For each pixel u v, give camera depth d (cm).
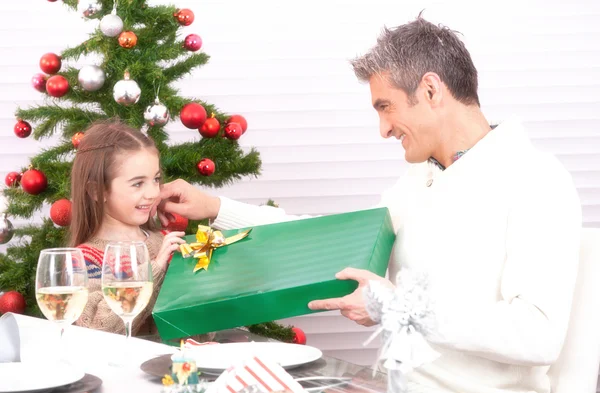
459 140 153
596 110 295
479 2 292
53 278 116
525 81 294
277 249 151
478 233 145
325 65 294
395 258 160
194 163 232
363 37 293
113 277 116
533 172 143
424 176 167
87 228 199
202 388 84
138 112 229
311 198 299
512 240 139
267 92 295
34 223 283
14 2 288
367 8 293
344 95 295
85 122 231
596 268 147
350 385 105
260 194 298
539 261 134
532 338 126
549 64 294
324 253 145
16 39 289
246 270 142
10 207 229
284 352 119
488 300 143
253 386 89
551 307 130
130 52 223
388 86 151
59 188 224
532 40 293
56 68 227
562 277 133
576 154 296
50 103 273
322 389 102
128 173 195
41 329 146
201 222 241
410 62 149
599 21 292
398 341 89
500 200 144
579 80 294
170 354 117
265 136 296
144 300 118
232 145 242
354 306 127
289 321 296
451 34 153
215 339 143
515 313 128
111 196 197
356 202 300
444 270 147
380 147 297
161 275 172
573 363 145
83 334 142
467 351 127
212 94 294
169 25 234
